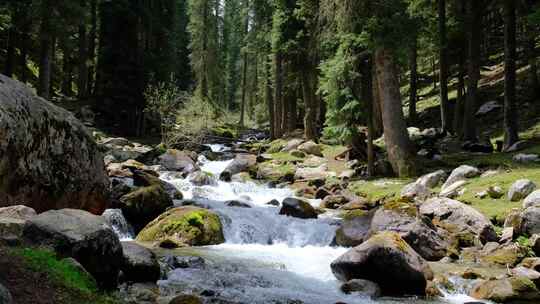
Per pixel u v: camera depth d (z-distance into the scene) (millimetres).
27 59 39562
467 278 9805
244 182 23484
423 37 27672
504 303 8547
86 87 43719
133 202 14352
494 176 16547
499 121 27656
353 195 19297
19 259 5961
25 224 7031
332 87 22188
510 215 12719
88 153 12906
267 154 29391
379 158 23516
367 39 20156
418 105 37281
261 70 52375
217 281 9094
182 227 13031
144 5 37750
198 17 51906
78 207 12445
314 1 27734
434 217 13469
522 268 9648
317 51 29031
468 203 14953
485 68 38531
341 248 13336
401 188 18266
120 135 35594
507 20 21391
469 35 24781
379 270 9234
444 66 27875
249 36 41781
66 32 27203
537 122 25078
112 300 6289
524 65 34469
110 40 37094
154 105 33000
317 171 23984
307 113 32938
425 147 24719
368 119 22219
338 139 24375
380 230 12227
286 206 16266
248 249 12750
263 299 8250
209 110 34219
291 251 12734
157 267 8719
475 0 24719
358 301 8562
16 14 26266
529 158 18000
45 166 11148
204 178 21922
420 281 9055
